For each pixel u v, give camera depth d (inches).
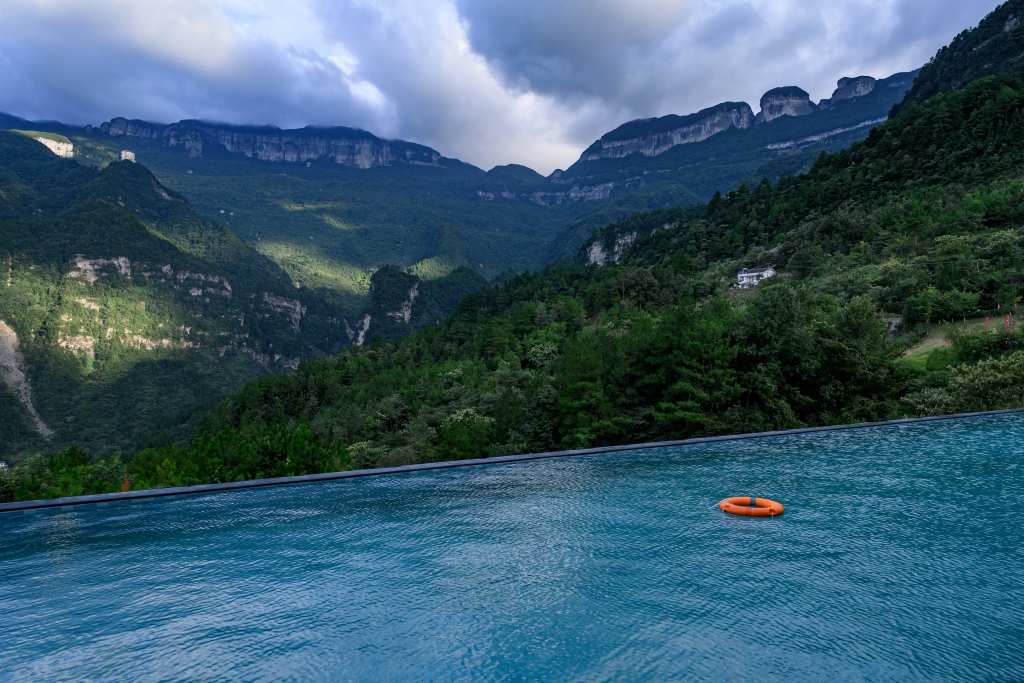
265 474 1186.0
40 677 222.4
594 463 685.9
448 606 289.4
